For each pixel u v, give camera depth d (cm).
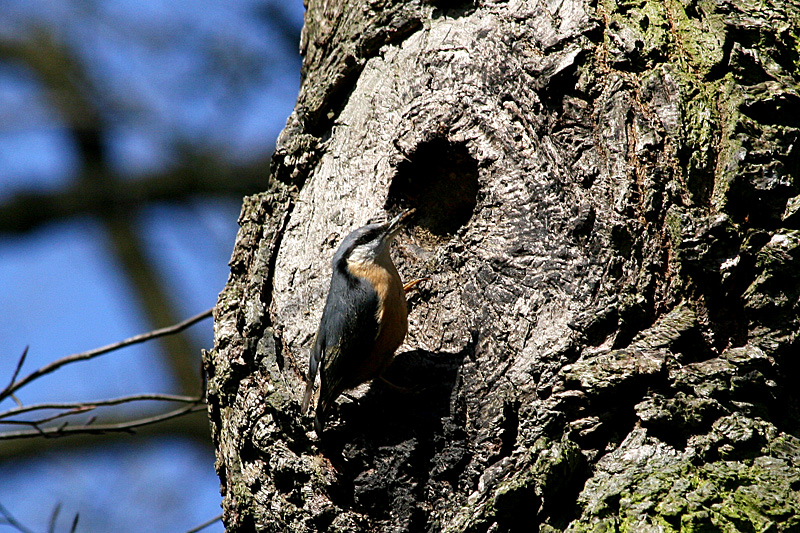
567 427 695
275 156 962
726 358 693
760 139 738
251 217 945
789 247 704
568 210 756
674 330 700
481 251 793
